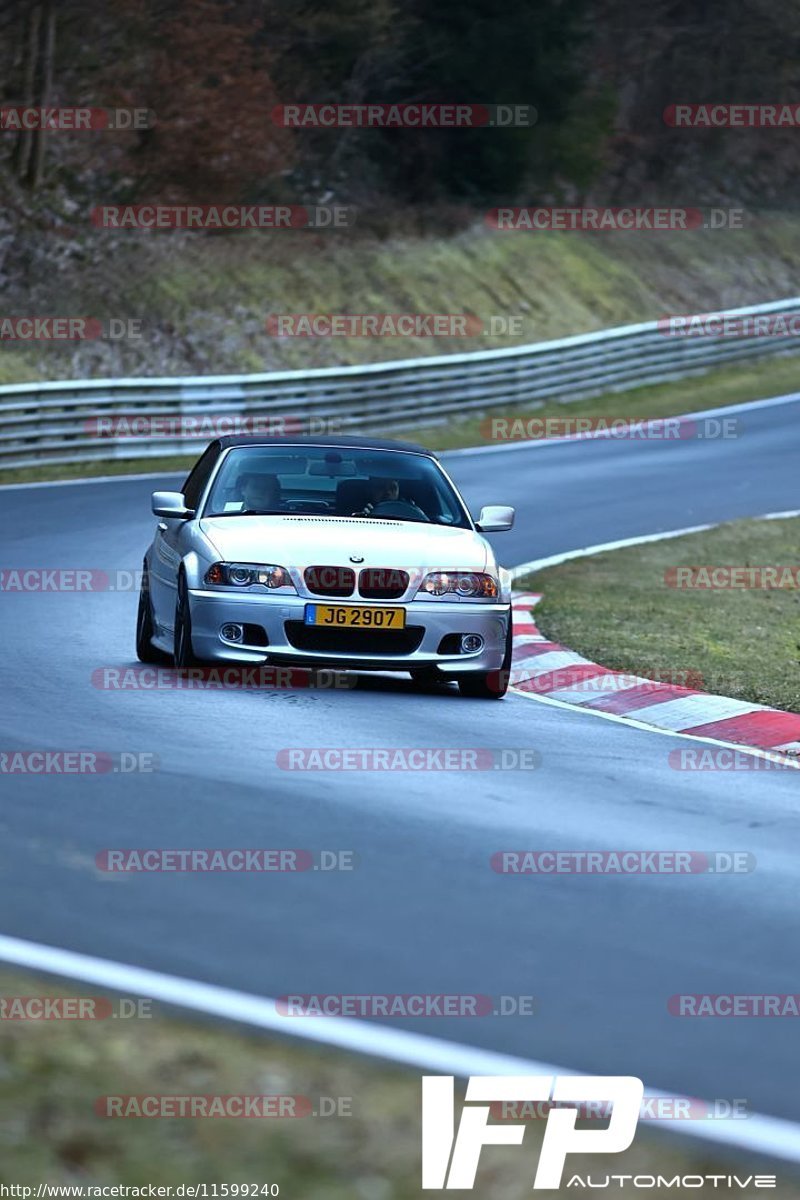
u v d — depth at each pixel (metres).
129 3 130.12
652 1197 12.48
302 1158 12.95
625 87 181.88
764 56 189.62
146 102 132.38
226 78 135.38
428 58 152.75
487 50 152.50
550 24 154.50
